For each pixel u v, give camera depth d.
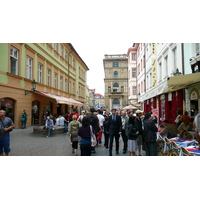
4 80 14.63
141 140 7.71
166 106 17.05
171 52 15.21
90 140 6.16
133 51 39.94
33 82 17.91
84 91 46.28
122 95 55.53
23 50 17.56
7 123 6.41
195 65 10.95
